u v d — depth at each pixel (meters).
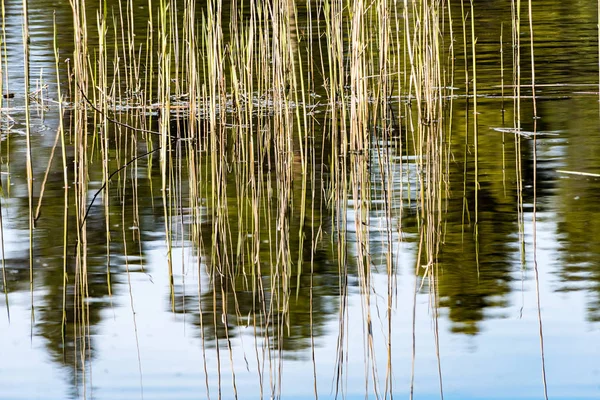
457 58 13.41
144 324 4.94
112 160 8.63
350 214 6.80
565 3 18.30
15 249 6.11
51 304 5.24
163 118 6.93
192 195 7.11
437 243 5.80
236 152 8.88
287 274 5.59
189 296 5.32
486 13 17.42
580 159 7.97
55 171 8.20
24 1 4.99
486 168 7.86
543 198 6.93
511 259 5.72
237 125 9.45
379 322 4.90
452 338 4.67
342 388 4.20
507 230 6.28
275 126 7.55
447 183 7.41
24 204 7.13
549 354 4.43
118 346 4.69
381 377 4.30
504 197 7.01
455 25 16.17
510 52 13.73
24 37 5.02
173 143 9.33
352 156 7.11
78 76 6.21
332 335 4.77
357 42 6.92
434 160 7.23
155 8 18.81
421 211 6.78
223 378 4.34
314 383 4.06
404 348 4.59
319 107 10.71
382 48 7.98
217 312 5.10
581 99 10.58
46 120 10.46
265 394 4.15
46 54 14.09
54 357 4.58
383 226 6.49
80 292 5.39
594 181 7.29
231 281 5.48
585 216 6.46
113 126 10.13
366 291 5.05
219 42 7.00
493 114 10.01
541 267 5.57
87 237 6.36
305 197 7.30
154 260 5.92
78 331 4.88
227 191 7.57
